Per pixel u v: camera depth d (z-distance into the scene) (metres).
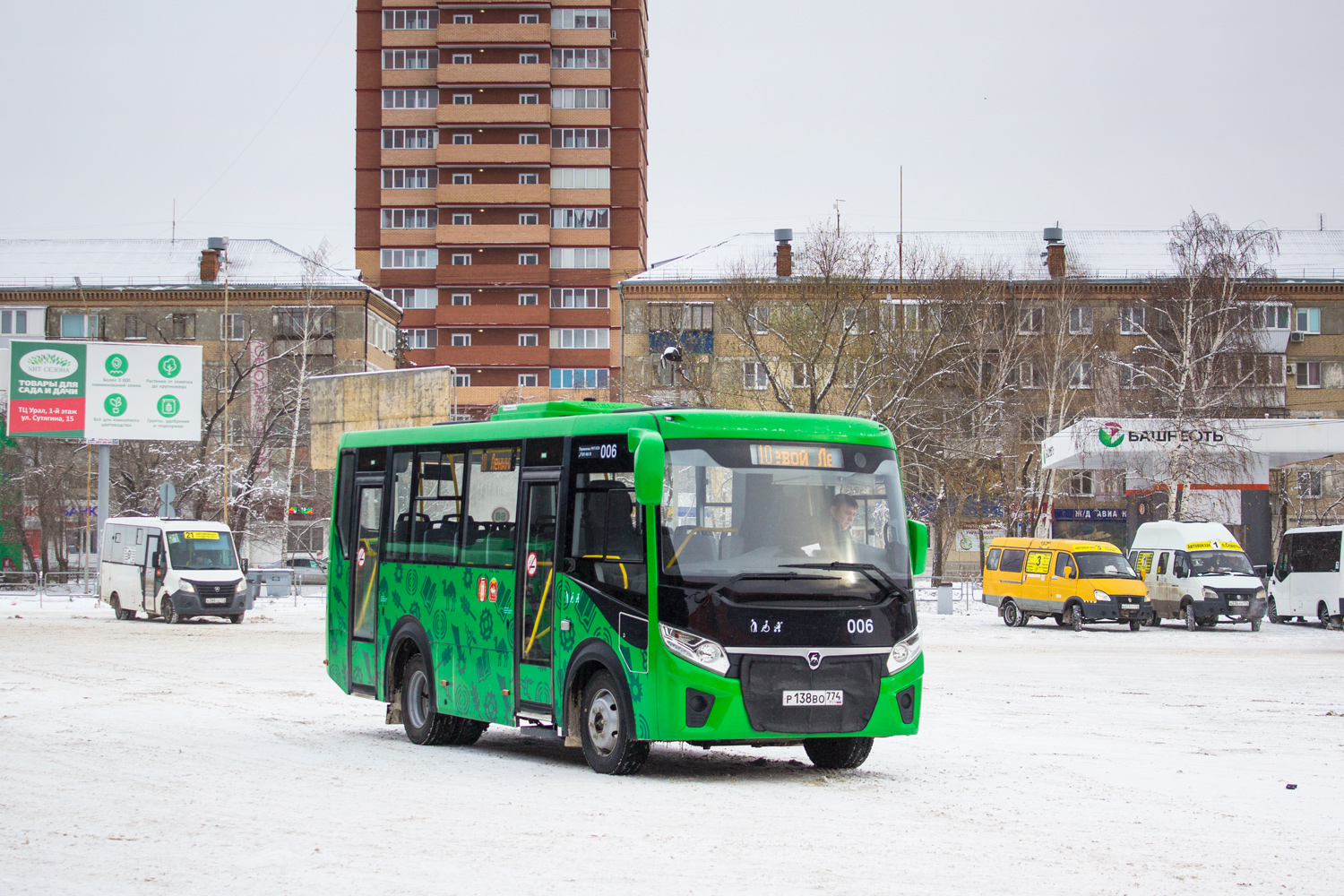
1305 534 44.66
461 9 107.44
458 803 10.21
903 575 12.15
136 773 11.65
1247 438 51.19
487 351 106.38
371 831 8.91
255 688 20.89
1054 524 81.56
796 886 7.33
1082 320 77.50
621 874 7.61
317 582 70.56
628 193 108.06
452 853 8.18
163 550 40.31
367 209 108.31
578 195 107.75
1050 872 7.85
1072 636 37.50
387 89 108.19
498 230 106.38
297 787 11.00
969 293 62.16
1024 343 68.50
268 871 7.60
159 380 54.16
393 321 96.94
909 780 11.95
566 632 12.41
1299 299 84.38
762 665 11.38
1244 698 20.78
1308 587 44.19
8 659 25.67
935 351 53.53
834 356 48.91
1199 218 59.50
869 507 12.22
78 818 9.36
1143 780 12.10
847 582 11.82
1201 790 11.54
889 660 11.86
